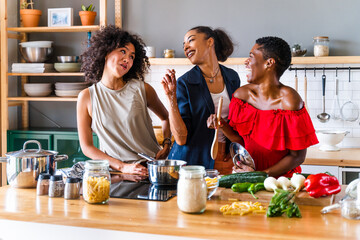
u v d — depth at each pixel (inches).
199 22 179.5
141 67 111.8
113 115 103.3
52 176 78.8
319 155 152.9
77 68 178.9
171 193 80.4
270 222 64.3
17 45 196.1
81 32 189.5
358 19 168.7
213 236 60.4
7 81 180.1
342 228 61.5
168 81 91.6
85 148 103.7
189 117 98.9
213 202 75.2
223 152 99.8
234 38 177.0
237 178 79.1
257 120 89.9
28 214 68.6
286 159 89.0
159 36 183.0
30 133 178.4
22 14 182.4
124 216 67.1
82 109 104.3
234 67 176.2
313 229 61.1
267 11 174.2
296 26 172.7
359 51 169.2
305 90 170.6
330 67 171.5
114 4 185.5
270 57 87.2
